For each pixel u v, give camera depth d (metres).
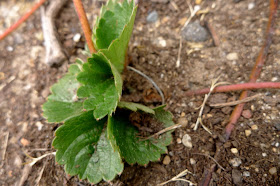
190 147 0.12
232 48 0.15
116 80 0.10
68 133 0.11
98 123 0.12
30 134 0.14
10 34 0.18
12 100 0.15
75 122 0.11
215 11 0.16
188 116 0.13
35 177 0.13
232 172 0.11
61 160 0.11
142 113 0.13
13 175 0.13
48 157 0.13
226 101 0.13
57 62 0.16
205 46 0.15
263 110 0.12
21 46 0.18
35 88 0.16
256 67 0.13
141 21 0.17
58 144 0.11
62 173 0.12
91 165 0.11
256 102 0.13
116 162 0.11
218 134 0.12
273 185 0.11
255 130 0.12
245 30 0.15
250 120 0.12
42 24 0.18
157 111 0.13
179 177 0.12
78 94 0.11
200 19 0.16
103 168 0.11
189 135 0.13
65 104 0.13
